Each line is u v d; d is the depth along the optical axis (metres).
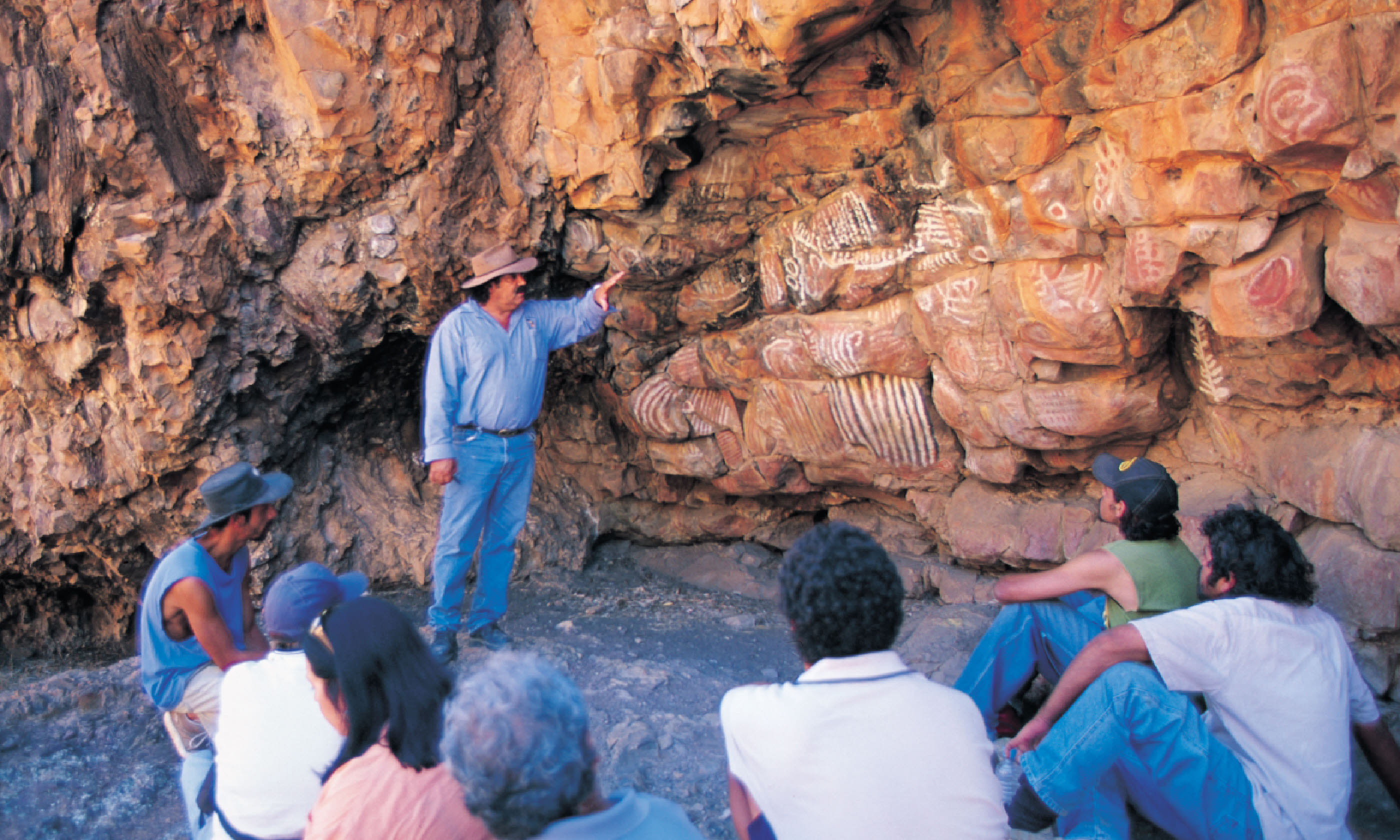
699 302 4.51
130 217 4.07
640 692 3.50
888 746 1.55
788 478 4.84
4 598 5.91
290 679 1.94
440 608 3.62
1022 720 3.08
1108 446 3.80
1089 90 2.94
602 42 3.67
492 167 4.14
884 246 3.86
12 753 3.03
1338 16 2.29
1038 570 4.14
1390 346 2.79
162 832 2.70
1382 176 2.39
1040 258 3.36
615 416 5.32
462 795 1.50
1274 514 3.26
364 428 5.20
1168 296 3.06
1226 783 2.12
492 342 3.46
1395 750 2.32
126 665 3.62
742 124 3.88
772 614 4.68
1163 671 2.18
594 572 5.37
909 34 3.38
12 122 4.02
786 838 1.59
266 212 4.14
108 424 4.76
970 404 3.89
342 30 3.69
